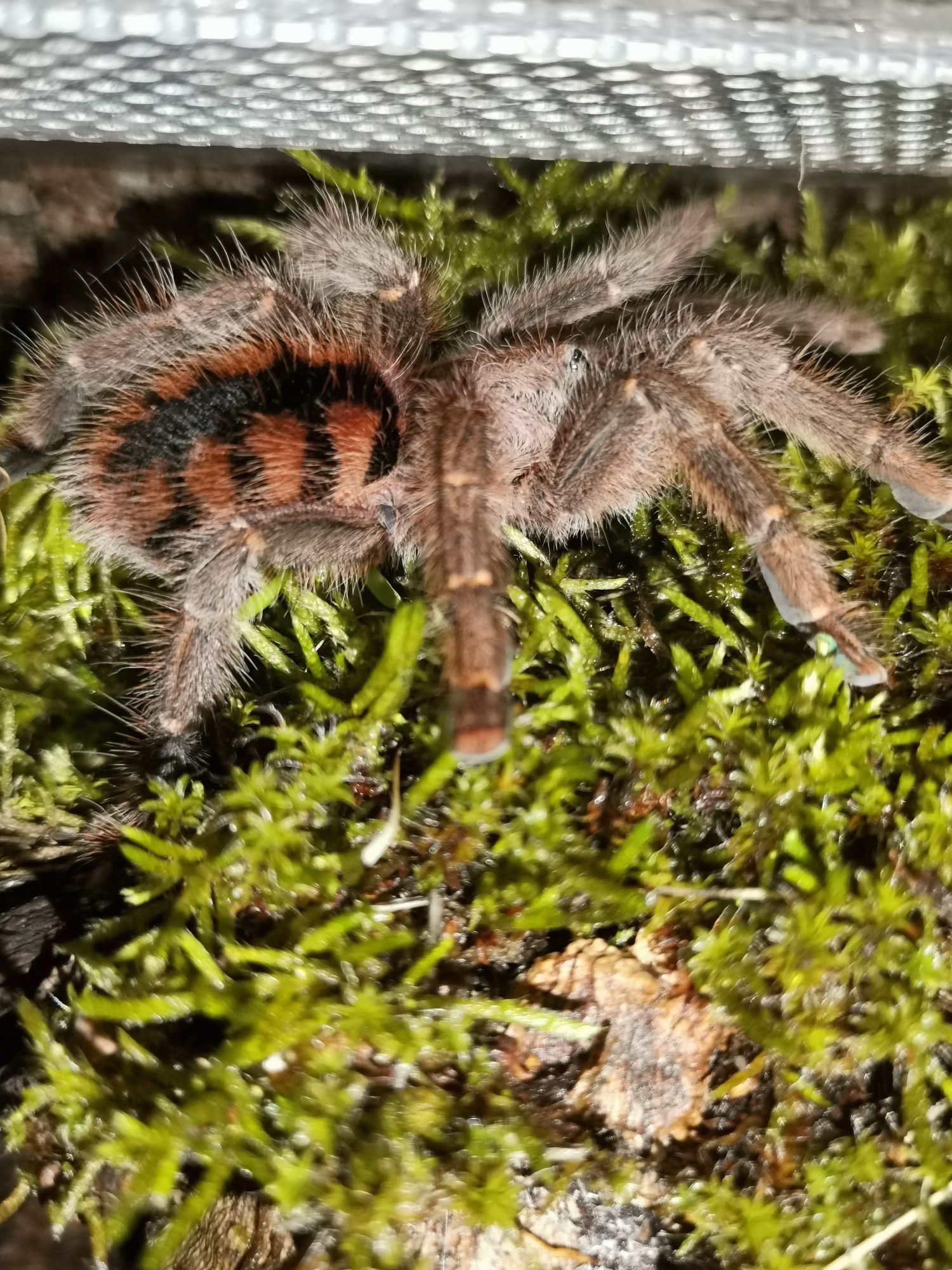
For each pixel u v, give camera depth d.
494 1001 0.14
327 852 0.14
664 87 0.14
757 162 0.16
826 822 0.14
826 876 0.14
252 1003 0.14
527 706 0.14
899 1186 0.14
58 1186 0.14
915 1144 0.14
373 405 0.15
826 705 0.14
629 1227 0.14
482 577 0.14
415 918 0.14
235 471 0.14
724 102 0.14
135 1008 0.14
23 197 0.16
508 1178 0.14
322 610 0.15
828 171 0.16
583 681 0.14
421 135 0.15
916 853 0.14
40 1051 0.14
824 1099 0.14
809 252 0.16
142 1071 0.14
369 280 0.15
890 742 0.14
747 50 0.14
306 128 0.15
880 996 0.14
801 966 0.14
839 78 0.14
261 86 0.14
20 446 0.15
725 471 0.14
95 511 0.15
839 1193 0.14
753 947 0.14
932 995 0.14
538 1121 0.14
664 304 0.15
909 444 0.15
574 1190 0.14
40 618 0.15
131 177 0.16
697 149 0.16
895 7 0.14
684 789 0.14
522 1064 0.14
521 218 0.16
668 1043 0.14
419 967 0.14
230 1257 0.14
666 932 0.14
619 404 0.14
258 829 0.14
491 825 0.14
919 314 0.16
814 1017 0.14
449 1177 0.14
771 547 0.14
